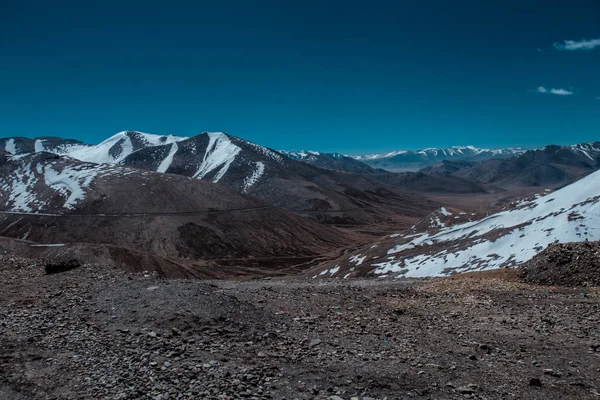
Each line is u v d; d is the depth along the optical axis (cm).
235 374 1182
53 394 1034
